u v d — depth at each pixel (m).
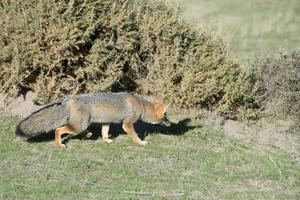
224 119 18.20
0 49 17.05
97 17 17.83
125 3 18.09
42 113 14.95
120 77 18.16
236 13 39.88
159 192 13.42
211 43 18.89
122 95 15.56
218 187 14.03
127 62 18.42
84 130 15.29
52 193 12.89
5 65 17.19
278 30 35.97
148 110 15.90
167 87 18.11
